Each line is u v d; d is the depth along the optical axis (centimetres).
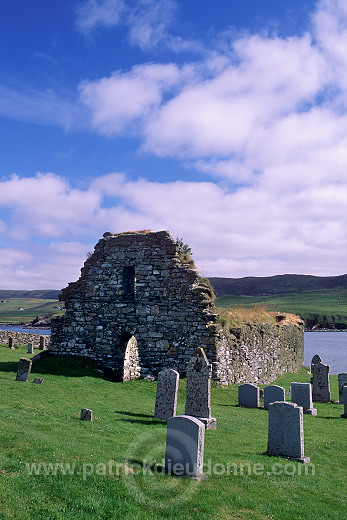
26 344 4044
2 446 922
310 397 1873
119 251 2641
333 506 829
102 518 681
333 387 2941
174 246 2517
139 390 2120
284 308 13950
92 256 2720
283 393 1866
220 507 760
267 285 19975
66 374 2312
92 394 1869
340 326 12431
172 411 1445
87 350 2592
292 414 1092
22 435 1009
